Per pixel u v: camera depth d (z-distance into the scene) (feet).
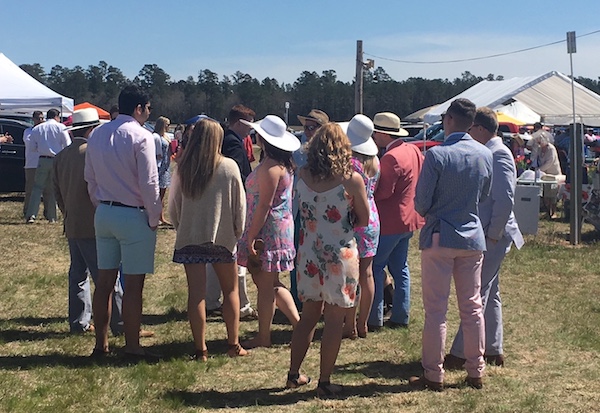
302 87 271.28
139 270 17.22
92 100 263.08
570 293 25.88
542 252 33.50
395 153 19.79
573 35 36.14
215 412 14.65
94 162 16.93
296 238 21.48
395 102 268.82
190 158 16.81
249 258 18.26
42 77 270.87
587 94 70.85
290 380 16.01
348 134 18.44
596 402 15.37
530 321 22.03
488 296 17.61
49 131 41.14
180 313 22.75
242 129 21.26
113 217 16.84
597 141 67.05
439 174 15.08
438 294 15.64
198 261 17.35
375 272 20.71
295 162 20.30
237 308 18.21
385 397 15.52
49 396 15.25
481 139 16.37
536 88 70.03
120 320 19.92
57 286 26.09
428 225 15.51
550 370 17.49
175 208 17.44
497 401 15.35
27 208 41.96
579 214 35.88
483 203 16.35
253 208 18.31
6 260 30.68
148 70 266.77
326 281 14.84
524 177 42.75
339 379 16.71
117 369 17.02
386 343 19.71
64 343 19.17
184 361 17.70
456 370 17.25
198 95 260.42
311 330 15.88
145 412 14.53
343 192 14.67
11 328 20.61
